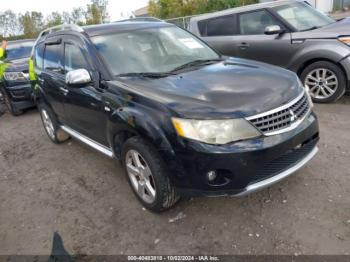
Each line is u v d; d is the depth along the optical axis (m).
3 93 7.53
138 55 3.61
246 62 3.69
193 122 2.48
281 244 2.53
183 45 4.02
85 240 2.87
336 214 2.76
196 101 2.61
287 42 5.52
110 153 3.60
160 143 2.62
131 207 3.25
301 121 2.80
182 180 2.62
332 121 4.66
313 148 3.07
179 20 16.59
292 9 5.92
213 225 2.84
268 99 2.63
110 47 3.60
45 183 4.02
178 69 3.45
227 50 6.38
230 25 6.33
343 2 22.72
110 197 3.49
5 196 3.84
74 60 3.89
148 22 4.33
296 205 2.95
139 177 3.12
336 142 4.01
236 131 2.46
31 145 5.47
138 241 2.77
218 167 2.47
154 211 3.05
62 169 4.35
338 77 5.11
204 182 2.54
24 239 3.00
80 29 3.92
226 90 2.76
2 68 5.96
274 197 3.10
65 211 3.35
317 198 3.00
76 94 3.77
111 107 3.14
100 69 3.40
